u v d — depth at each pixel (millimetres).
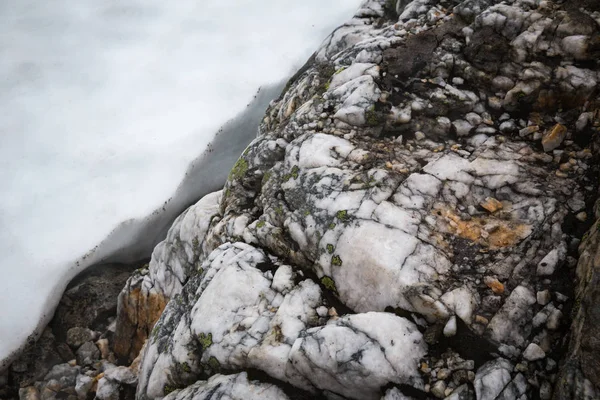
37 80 17609
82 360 11172
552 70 6992
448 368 5023
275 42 18000
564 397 4387
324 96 8195
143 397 7035
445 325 5242
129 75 17484
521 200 6207
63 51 18781
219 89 16547
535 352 4902
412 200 6336
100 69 18031
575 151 6570
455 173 6594
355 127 7629
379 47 8375
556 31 7016
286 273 6594
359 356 5156
